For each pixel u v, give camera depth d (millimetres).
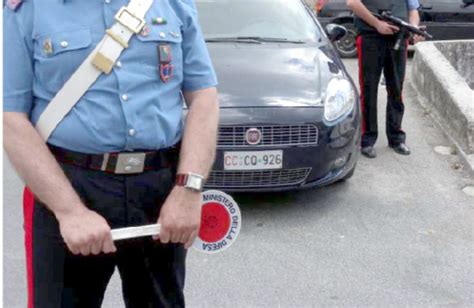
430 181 5598
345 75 5211
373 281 4000
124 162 2051
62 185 1955
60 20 1961
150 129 2033
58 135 2002
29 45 1985
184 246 2209
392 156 6133
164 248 2234
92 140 1997
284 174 4645
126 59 1988
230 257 4227
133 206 2100
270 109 4574
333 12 10641
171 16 2082
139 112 2006
